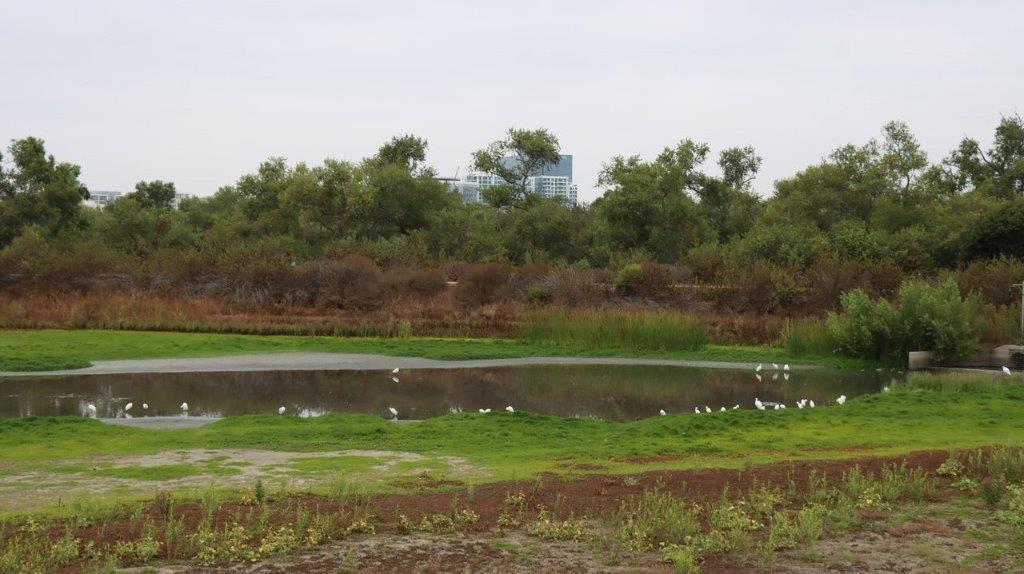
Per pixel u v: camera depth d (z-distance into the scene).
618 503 11.29
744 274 42.66
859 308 33.59
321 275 43.88
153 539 9.36
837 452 15.50
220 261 44.88
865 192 65.38
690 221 63.06
